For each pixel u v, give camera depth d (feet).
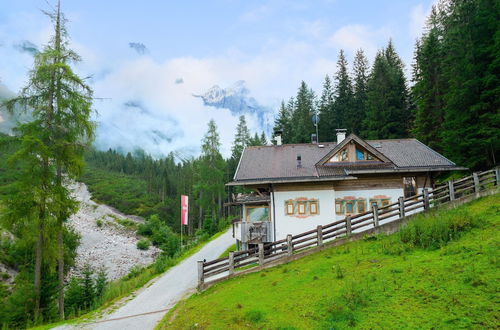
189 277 63.67
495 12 73.36
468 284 24.59
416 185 66.74
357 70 159.02
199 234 147.43
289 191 66.08
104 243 190.60
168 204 312.71
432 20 130.62
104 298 59.31
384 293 26.86
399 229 45.11
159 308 44.37
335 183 66.95
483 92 72.38
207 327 29.50
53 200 52.85
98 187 343.87
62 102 54.29
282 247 49.03
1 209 50.85
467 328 19.90
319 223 64.44
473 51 75.87
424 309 23.12
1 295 78.54
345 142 68.39
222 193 165.68
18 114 54.54
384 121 126.21
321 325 24.54
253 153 80.59
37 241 53.42
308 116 166.20
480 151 76.18
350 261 38.42
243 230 67.21
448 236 36.11
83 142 57.67
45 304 52.80
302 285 34.24
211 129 162.30
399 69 147.13
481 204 45.68
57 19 57.11
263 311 29.53
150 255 173.99
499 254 27.71
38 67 53.67
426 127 101.86
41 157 52.54
